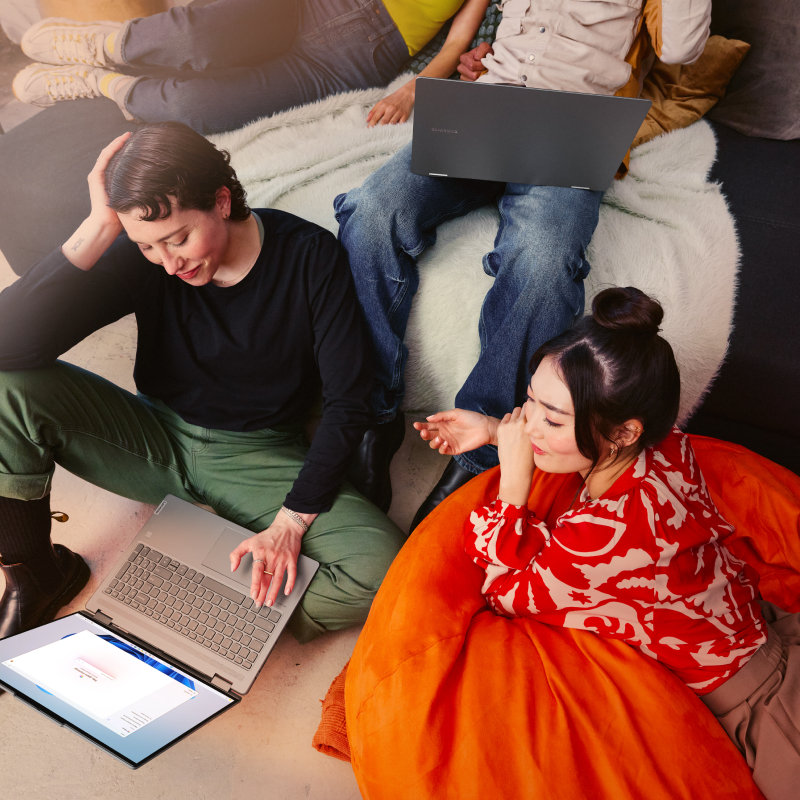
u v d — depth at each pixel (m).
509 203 1.65
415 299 1.65
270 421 1.50
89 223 1.19
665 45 1.67
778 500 1.26
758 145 1.93
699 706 1.05
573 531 1.03
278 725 1.40
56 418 1.30
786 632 1.19
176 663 1.24
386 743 1.06
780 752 1.00
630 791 0.97
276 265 1.33
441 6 1.92
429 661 1.09
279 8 1.94
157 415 1.54
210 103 1.89
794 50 1.87
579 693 1.06
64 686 1.12
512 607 1.15
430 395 1.77
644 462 1.04
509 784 0.99
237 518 1.51
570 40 1.68
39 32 2.00
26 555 1.39
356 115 1.97
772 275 1.67
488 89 1.36
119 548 1.64
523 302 1.52
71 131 1.90
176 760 1.34
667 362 0.96
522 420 1.13
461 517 1.29
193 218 1.13
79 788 1.30
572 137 1.44
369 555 1.38
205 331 1.37
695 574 1.04
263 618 1.33
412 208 1.56
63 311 1.23
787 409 1.68
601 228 1.71
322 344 1.39
